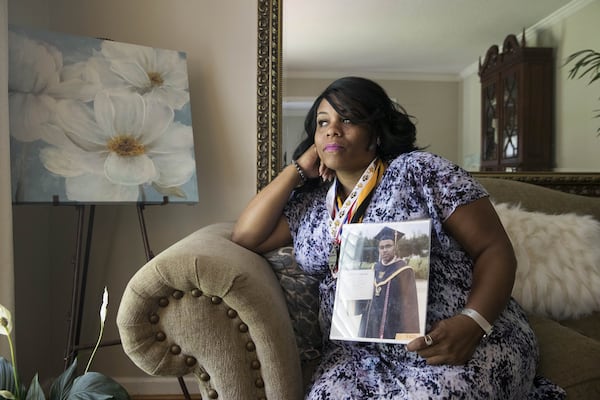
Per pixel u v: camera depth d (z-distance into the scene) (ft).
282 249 5.00
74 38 6.02
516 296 5.44
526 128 7.53
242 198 7.25
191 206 7.25
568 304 5.44
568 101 7.50
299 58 7.28
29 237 6.68
